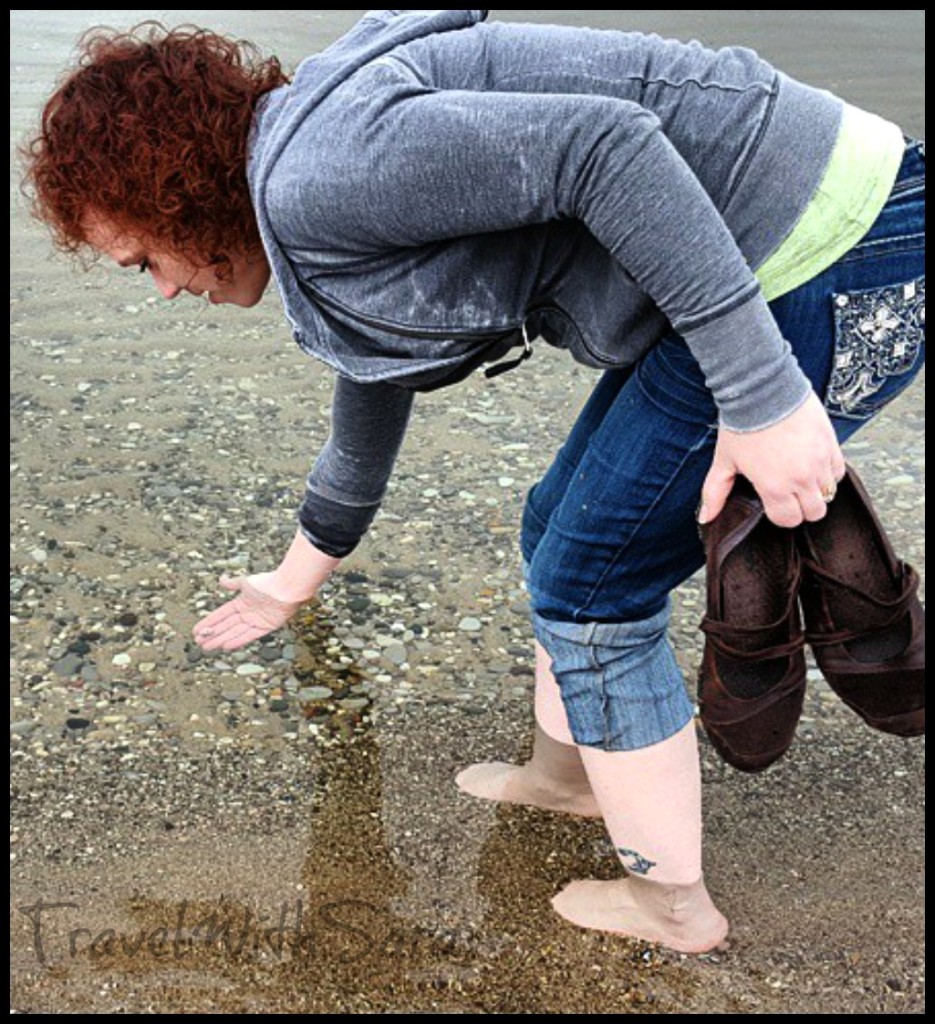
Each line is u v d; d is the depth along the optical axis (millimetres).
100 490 3260
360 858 2268
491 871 2240
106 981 2023
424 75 1639
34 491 3246
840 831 2322
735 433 1629
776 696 1817
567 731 2287
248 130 1648
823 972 2047
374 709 2621
